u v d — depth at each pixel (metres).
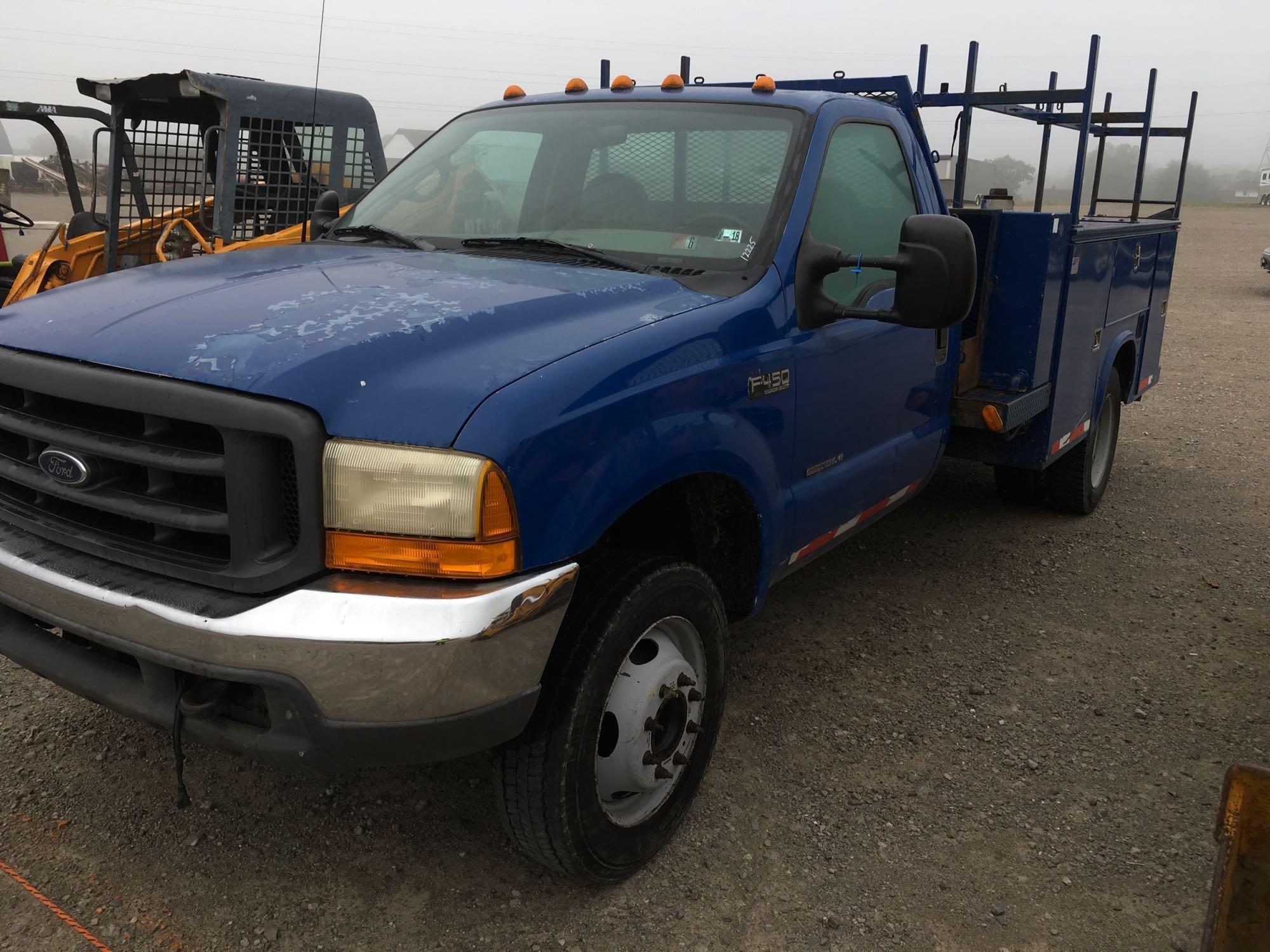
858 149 3.61
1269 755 3.47
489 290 2.63
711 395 2.72
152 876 2.68
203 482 2.23
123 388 2.20
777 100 3.46
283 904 2.60
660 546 3.10
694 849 2.87
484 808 3.03
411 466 2.06
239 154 6.58
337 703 2.05
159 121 7.42
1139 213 7.12
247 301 2.47
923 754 3.40
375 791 3.08
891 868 2.83
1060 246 4.49
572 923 2.58
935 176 4.19
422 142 4.11
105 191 8.28
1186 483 6.75
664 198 3.31
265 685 2.07
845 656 4.09
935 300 2.81
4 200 9.73
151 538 2.30
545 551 2.21
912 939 2.57
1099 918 2.67
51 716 3.38
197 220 7.47
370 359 2.17
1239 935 1.83
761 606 3.20
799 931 2.58
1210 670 4.09
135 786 3.04
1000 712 3.70
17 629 2.54
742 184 3.25
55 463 2.34
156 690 2.26
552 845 2.48
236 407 2.06
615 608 2.46
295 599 2.08
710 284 2.98
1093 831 3.03
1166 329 14.07
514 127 3.76
